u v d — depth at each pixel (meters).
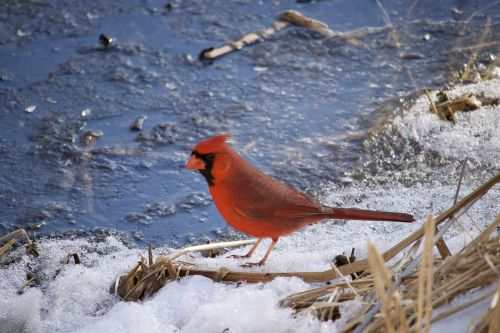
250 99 11.83
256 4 14.00
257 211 8.13
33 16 13.74
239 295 7.30
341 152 10.65
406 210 9.30
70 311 7.89
